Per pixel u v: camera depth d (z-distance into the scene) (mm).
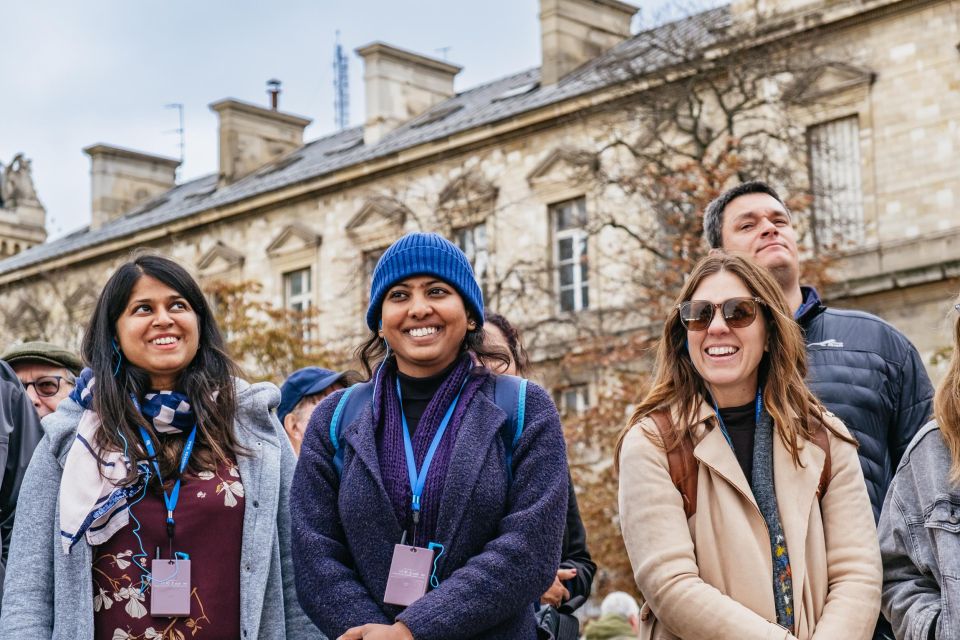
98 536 5301
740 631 4914
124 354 5645
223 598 5379
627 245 29500
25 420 6375
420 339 5359
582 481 23641
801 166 26922
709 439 5281
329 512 5266
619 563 22734
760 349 5391
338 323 35562
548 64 33875
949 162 25859
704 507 5207
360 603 5004
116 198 50625
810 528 5184
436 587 4969
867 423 6070
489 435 5188
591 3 34469
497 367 5699
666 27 29062
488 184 32281
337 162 37281
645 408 5465
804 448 5254
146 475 5410
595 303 30266
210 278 38844
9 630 5164
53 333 41500
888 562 5230
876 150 26625
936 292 25781
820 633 4988
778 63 25688
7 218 61125
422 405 5410
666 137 28234
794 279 6660
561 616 6344
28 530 5355
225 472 5543
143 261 5734
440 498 5117
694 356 5414
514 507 5105
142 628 5273
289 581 5582
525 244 31641
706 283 5473
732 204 6820
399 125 39500
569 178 28062
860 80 26719
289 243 37281
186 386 5648
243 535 5469
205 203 41594
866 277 26234
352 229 35625
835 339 6277
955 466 5039
